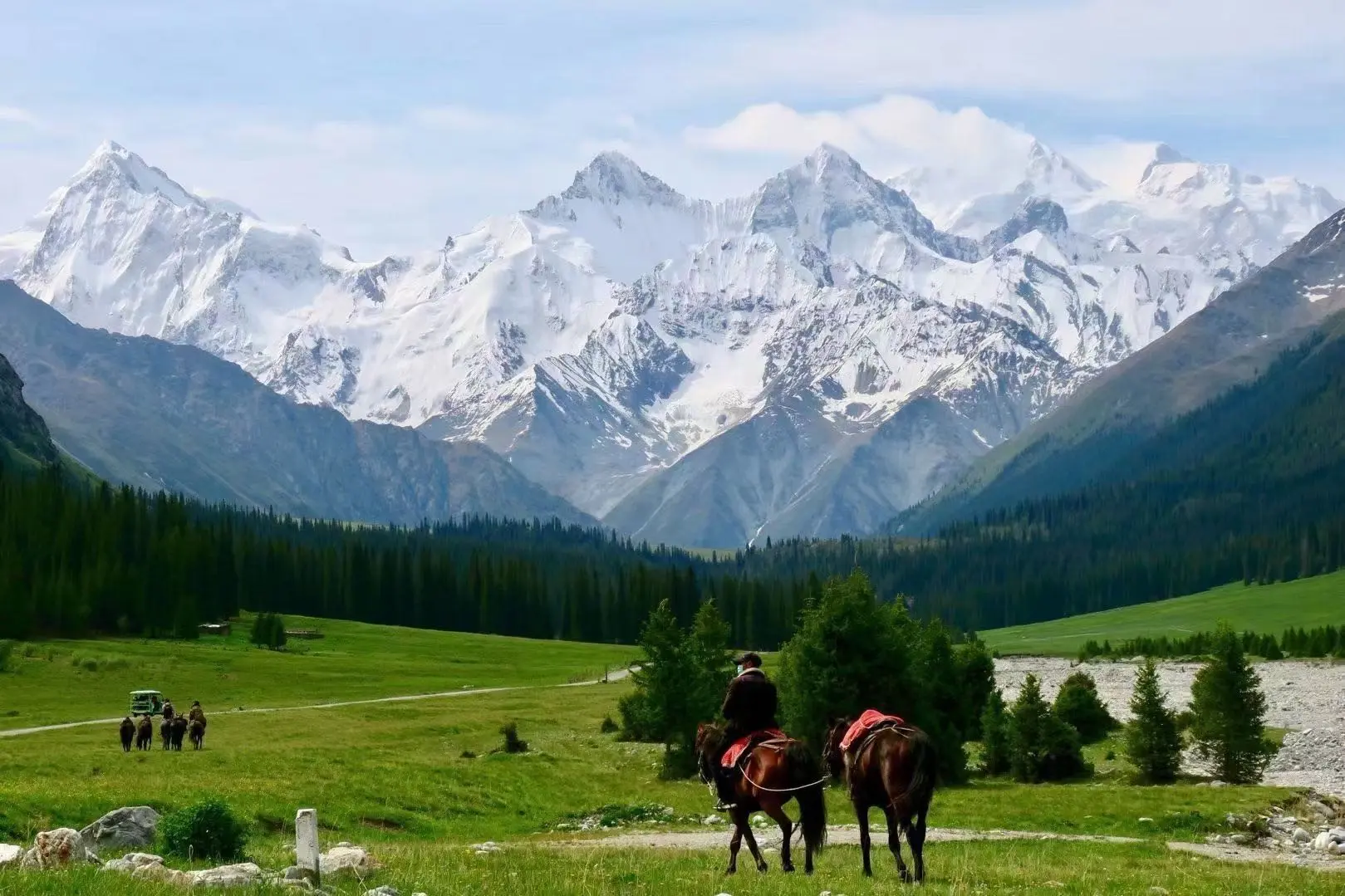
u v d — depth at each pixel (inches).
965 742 3767.2
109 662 5767.7
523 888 1165.7
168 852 1391.5
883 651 2957.7
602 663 7313.0
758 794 1334.9
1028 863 1519.4
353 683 5757.9
